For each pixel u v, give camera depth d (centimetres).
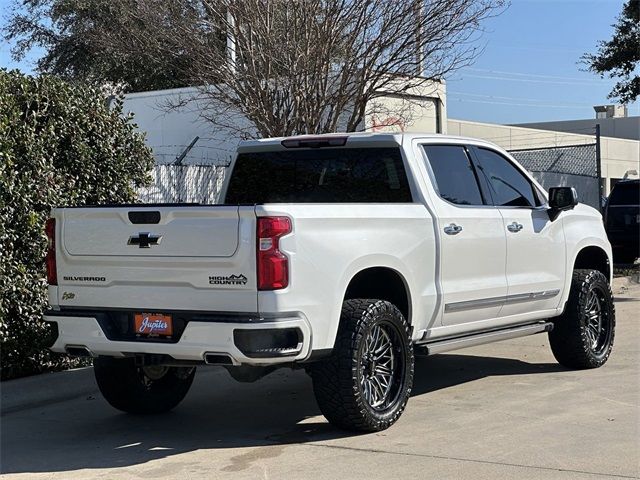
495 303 722
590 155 2295
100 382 684
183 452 591
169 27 1245
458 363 890
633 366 845
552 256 788
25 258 781
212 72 1185
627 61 1967
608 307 858
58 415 718
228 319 542
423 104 1577
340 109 1154
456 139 729
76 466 564
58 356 815
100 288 598
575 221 834
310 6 1107
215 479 523
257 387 815
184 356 559
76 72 2530
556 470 517
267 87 1138
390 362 625
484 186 741
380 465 536
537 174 2002
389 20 1134
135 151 920
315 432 629
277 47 1114
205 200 1227
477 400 712
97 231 595
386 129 1491
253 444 605
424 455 555
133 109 1830
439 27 1158
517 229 747
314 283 557
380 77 1163
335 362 581
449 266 675
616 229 1767
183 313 563
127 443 621
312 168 738
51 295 625
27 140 778
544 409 673
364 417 593
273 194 758
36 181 790
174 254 562
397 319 618
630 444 568
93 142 865
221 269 548
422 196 666
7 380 765
